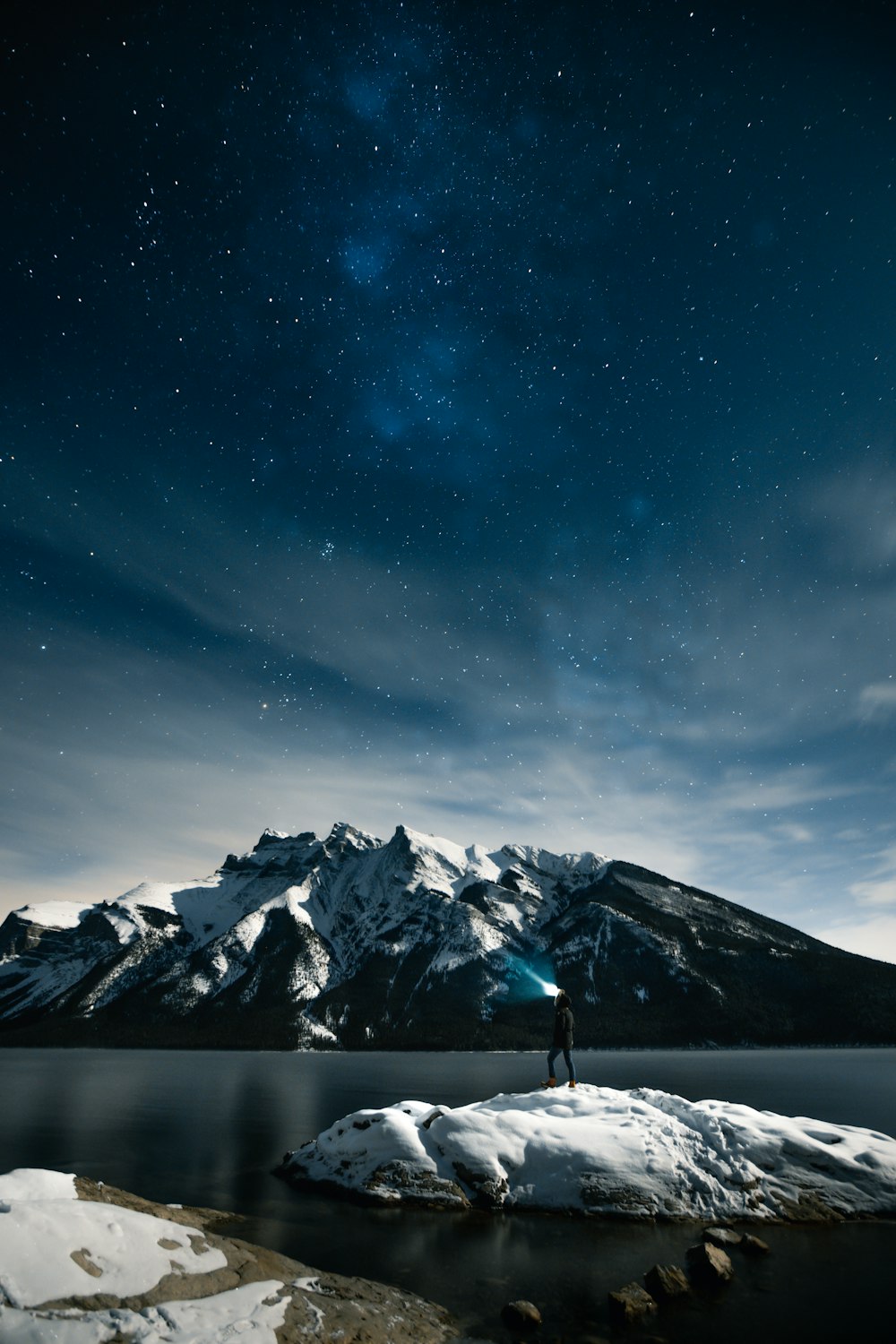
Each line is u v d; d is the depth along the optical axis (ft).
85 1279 20.57
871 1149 42.39
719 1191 39.40
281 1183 46.55
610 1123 45.14
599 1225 36.86
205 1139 66.23
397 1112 48.37
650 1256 31.71
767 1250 32.55
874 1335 23.11
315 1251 31.91
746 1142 42.55
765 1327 23.97
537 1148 43.01
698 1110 46.29
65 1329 18.13
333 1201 41.70
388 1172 42.80
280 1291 23.81
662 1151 41.86
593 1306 26.07
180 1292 21.94
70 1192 28.09
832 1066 196.65
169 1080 165.17
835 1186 39.78
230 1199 41.70
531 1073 173.27
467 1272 29.60
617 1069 188.44
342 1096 111.24
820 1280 28.45
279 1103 101.91
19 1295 18.85
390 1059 328.29
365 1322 22.91
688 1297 26.91
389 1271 29.63
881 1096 98.43
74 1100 109.81
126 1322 19.27
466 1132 44.55
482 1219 38.01
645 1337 23.34
